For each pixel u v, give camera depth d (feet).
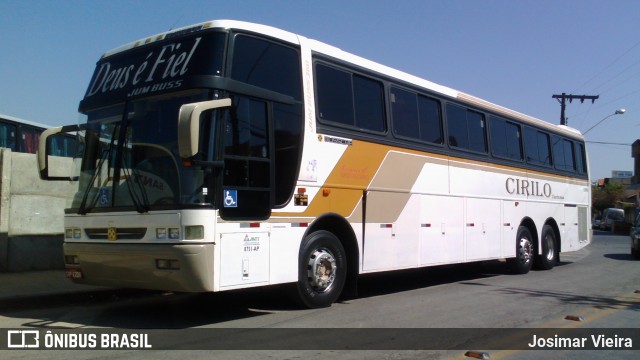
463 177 40.27
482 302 32.40
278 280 25.90
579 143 60.29
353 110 31.01
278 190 26.09
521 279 44.16
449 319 27.32
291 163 26.84
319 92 28.94
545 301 33.19
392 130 33.71
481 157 42.57
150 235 23.50
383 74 33.58
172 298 32.58
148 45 26.66
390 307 30.19
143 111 25.16
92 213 25.77
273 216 25.71
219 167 23.27
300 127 27.48
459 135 40.37
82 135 27.45
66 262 27.17
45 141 27.76
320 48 29.43
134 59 26.78
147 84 25.30
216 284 22.95
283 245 26.21
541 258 50.67
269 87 26.12
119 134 25.54
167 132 24.14
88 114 27.40
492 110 44.88
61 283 33.65
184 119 21.59
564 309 30.81
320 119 28.68
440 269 51.11
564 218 55.26
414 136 35.65
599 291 37.93
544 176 51.98
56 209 39.19
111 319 26.61
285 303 30.50
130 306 30.32
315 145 28.19
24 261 37.40
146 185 24.12
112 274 25.22
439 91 38.65
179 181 23.20
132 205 24.31
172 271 22.76
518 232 47.26
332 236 29.40
